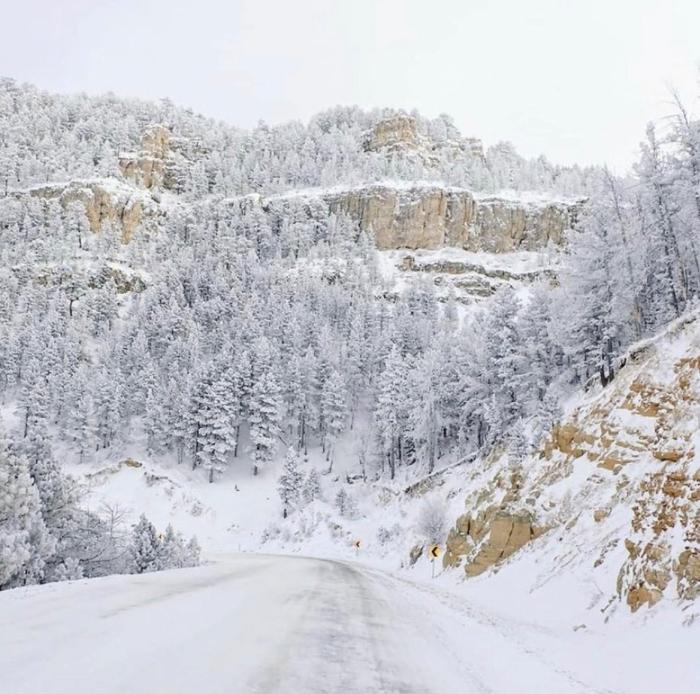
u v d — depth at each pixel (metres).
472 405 58.88
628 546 14.69
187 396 82.12
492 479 35.88
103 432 81.50
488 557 27.39
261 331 100.50
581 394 39.28
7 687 4.66
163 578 16.14
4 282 129.62
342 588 18.59
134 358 97.44
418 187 174.50
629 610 12.96
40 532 17.75
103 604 9.67
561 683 8.59
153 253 157.25
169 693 5.04
